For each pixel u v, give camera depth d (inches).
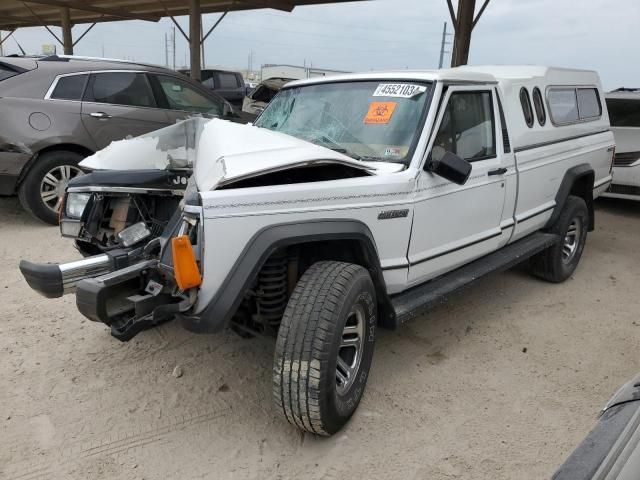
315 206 118.3
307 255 133.5
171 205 155.9
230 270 109.6
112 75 286.4
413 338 174.6
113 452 117.8
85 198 150.4
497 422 132.7
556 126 213.6
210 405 135.0
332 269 116.4
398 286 143.3
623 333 184.7
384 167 139.2
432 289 154.1
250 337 136.3
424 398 141.3
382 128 149.6
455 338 175.9
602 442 72.7
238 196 108.8
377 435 126.0
